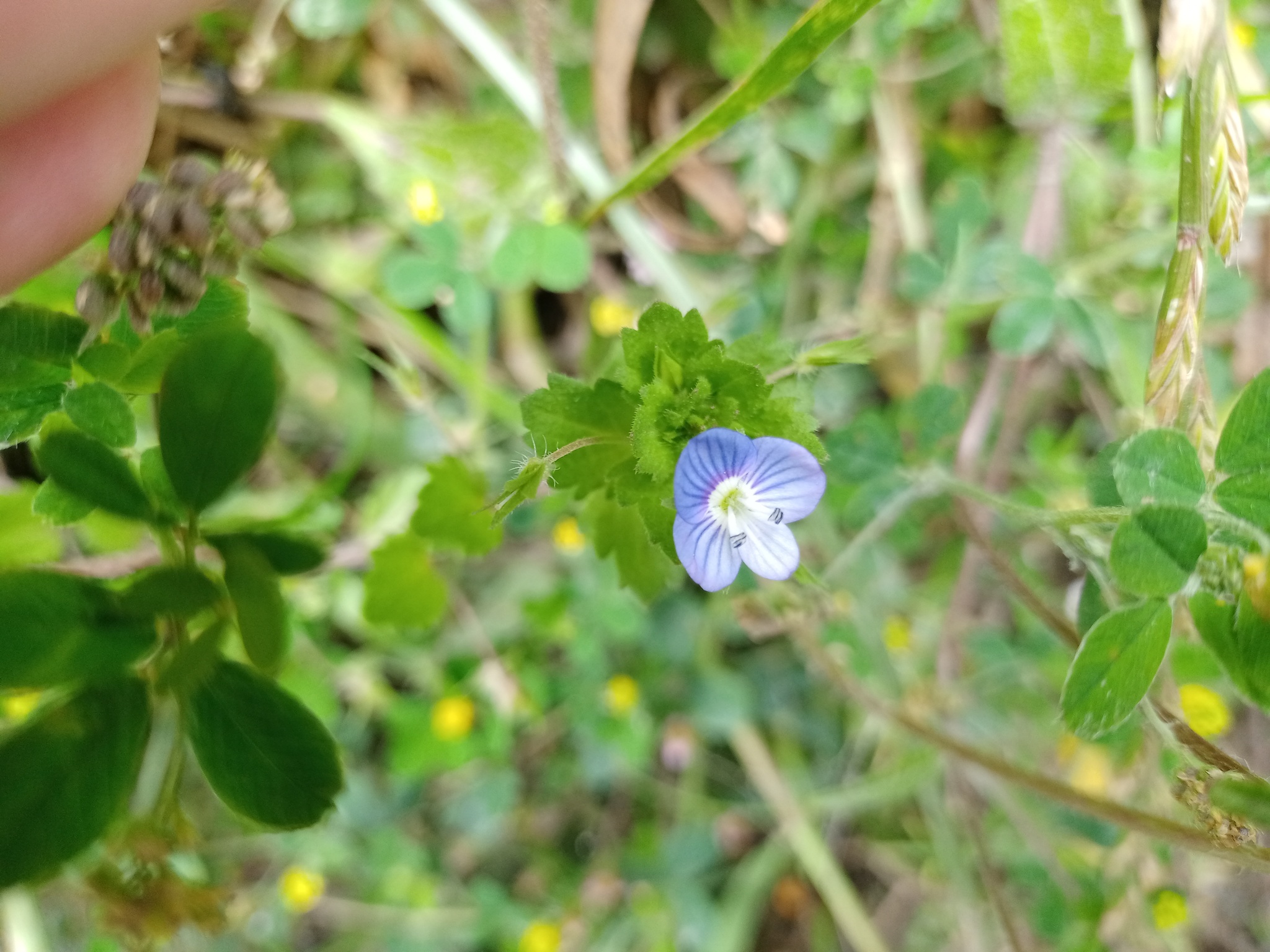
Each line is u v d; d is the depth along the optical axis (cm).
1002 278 10
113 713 6
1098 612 7
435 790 13
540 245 10
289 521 7
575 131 12
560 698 13
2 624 5
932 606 13
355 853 13
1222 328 11
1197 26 6
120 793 6
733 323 11
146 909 6
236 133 12
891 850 13
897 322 12
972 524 9
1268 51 11
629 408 6
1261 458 6
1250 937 12
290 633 6
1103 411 11
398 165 11
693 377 6
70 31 5
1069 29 9
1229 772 6
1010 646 12
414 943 13
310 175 12
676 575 11
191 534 6
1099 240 11
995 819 12
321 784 6
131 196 6
